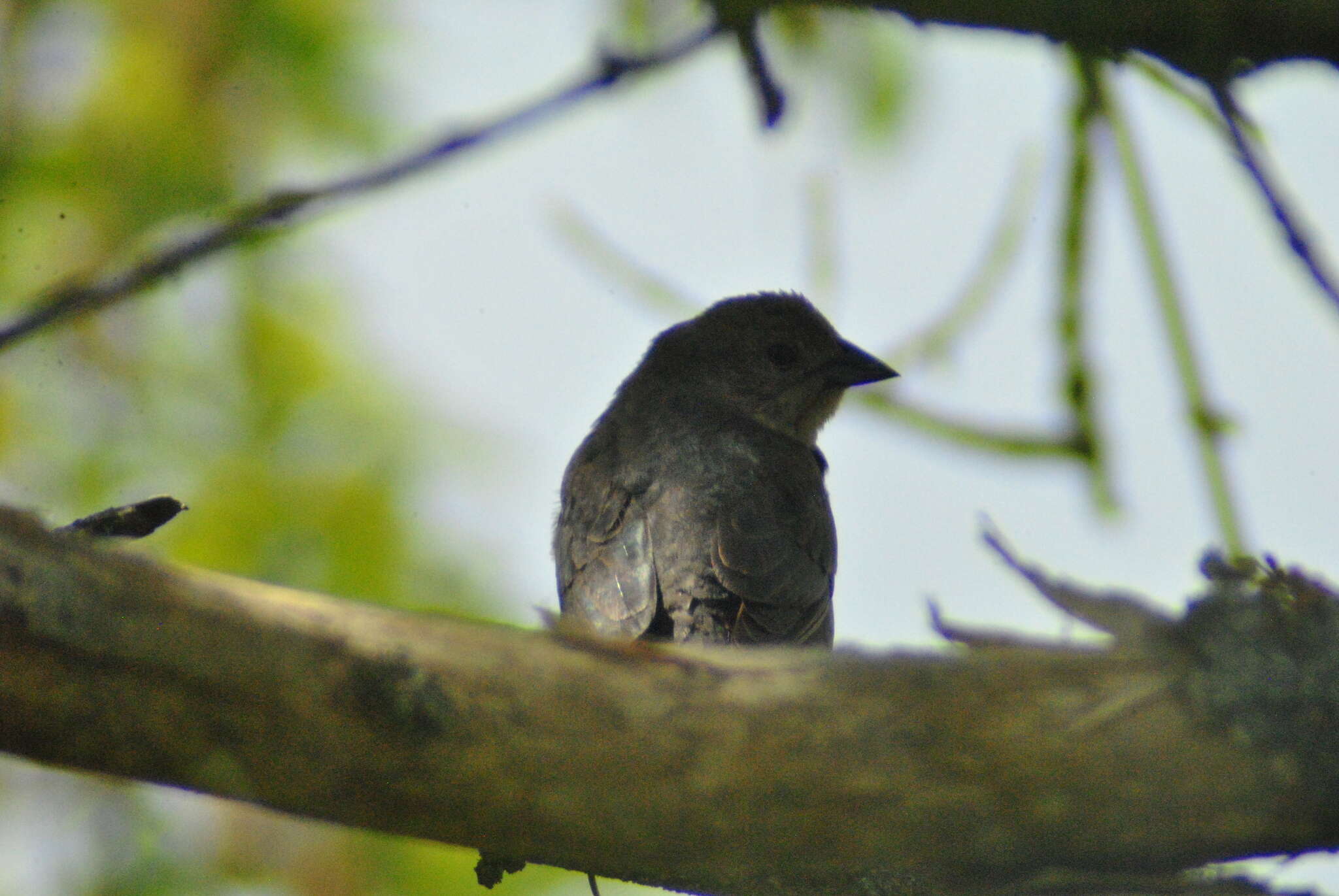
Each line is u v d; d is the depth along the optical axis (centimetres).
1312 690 582
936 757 614
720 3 588
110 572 603
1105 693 602
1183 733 593
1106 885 622
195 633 605
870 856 634
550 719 623
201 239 579
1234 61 583
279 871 1147
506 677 623
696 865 654
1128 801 603
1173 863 613
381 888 1141
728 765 624
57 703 603
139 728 611
